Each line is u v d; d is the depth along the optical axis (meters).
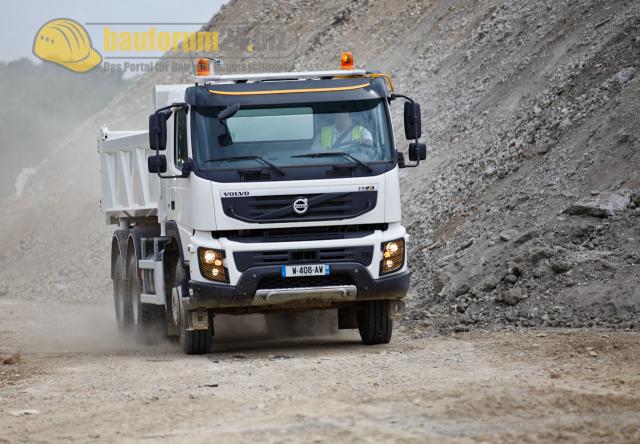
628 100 29.19
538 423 13.07
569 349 19.61
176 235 23.73
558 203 27.97
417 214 35.47
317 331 27.39
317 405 14.86
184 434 13.41
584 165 28.62
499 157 33.44
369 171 22.09
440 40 50.19
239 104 22.11
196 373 19.23
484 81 40.59
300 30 71.94
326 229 22.02
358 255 21.94
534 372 17.08
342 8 68.94
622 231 25.48
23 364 22.70
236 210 21.59
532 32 39.97
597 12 36.00
